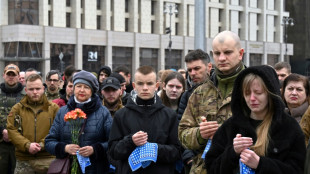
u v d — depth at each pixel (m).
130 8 55.84
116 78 6.61
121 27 54.88
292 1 75.00
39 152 6.13
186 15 59.69
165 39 57.50
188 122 4.12
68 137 5.25
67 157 5.14
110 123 5.33
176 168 5.03
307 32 75.12
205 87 4.11
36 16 49.19
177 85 6.18
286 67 7.39
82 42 51.41
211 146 3.40
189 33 60.19
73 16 51.41
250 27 66.25
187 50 59.47
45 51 48.78
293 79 5.11
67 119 4.95
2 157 7.02
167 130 4.57
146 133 4.29
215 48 3.87
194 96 4.14
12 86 7.47
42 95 6.33
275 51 69.19
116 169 5.08
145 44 56.06
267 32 68.56
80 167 5.13
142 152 4.28
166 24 57.88
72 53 51.28
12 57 47.44
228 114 3.88
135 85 4.64
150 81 4.56
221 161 3.21
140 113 4.58
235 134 3.26
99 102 5.44
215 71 4.06
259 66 3.17
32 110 6.25
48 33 48.84
